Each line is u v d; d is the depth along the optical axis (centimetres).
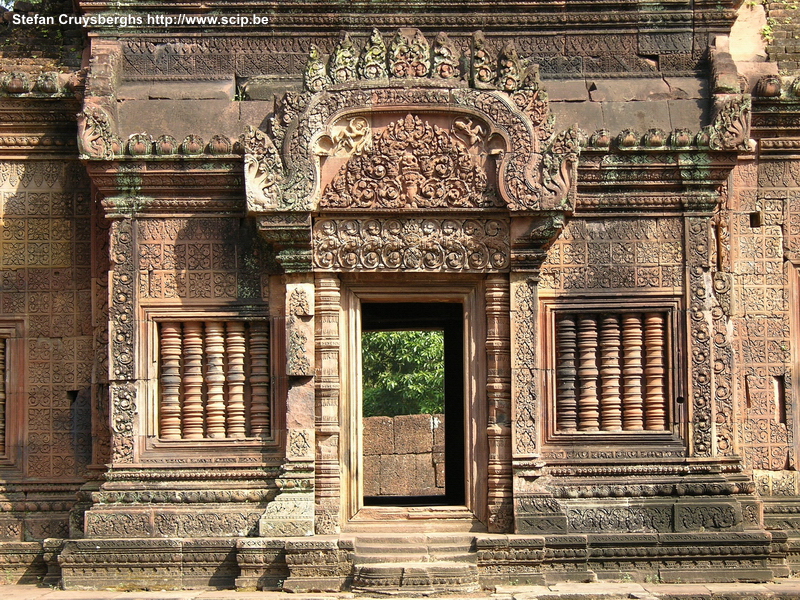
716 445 1216
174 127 1227
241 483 1190
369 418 2069
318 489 1177
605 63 1291
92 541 1159
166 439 1195
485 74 1173
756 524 1205
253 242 1209
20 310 1281
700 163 1211
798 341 1289
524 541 1148
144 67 1277
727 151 1207
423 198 1175
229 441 1194
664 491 1198
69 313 1280
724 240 1262
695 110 1248
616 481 1202
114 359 1195
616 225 1227
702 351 1216
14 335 1280
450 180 1173
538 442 1187
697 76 1286
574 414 1217
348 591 1125
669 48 1294
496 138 1173
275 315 1204
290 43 1285
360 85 1166
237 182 1199
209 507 1180
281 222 1160
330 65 1173
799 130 1295
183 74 1276
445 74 1174
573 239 1224
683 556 1177
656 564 1180
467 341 1209
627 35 1295
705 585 1157
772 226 1295
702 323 1218
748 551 1177
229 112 1236
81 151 1183
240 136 1189
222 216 1210
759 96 1268
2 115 1280
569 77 1284
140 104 1236
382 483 2050
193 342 1208
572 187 1159
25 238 1286
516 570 1148
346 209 1170
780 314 1288
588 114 1244
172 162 1192
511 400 1187
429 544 1162
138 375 1194
